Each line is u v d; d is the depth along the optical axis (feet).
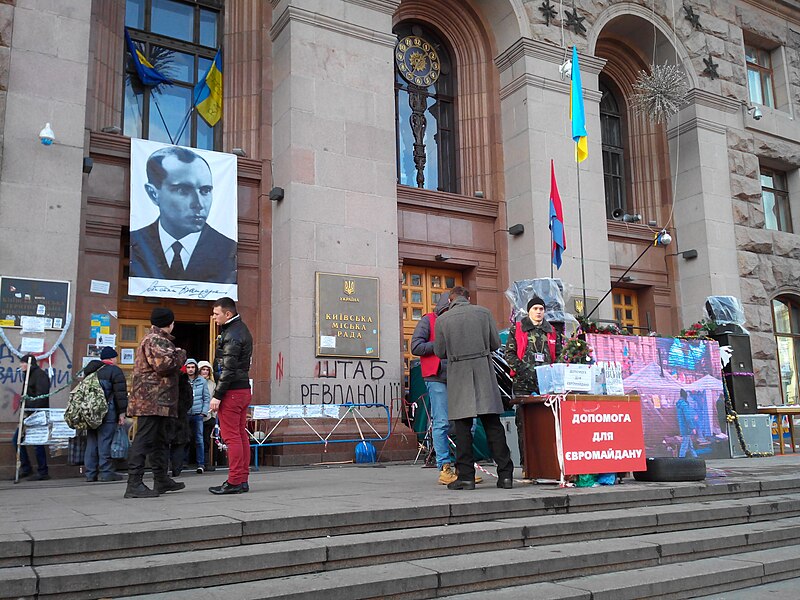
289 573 14.46
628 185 64.69
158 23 46.01
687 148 63.67
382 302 44.65
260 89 46.93
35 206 36.29
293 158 43.34
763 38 71.10
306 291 42.34
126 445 32.99
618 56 65.16
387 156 46.57
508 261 53.72
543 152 53.26
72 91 38.11
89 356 38.32
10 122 36.35
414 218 51.21
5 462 33.37
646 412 36.68
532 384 25.39
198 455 35.63
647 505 21.94
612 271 60.23
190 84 46.32
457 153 56.03
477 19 57.06
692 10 65.16
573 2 57.36
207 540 14.87
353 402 42.63
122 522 15.62
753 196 65.31
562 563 16.39
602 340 35.96
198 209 42.57
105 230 40.06
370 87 46.75
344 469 36.35
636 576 16.66
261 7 47.96
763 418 42.78
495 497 19.79
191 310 42.75
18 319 35.04
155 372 22.41
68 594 12.53
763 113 68.13
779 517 23.36
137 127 44.14
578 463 23.43
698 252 61.77
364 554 15.34
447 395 25.13
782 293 65.98
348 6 46.78
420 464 39.86
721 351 42.50
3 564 13.15
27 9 37.63
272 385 43.01
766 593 17.17
